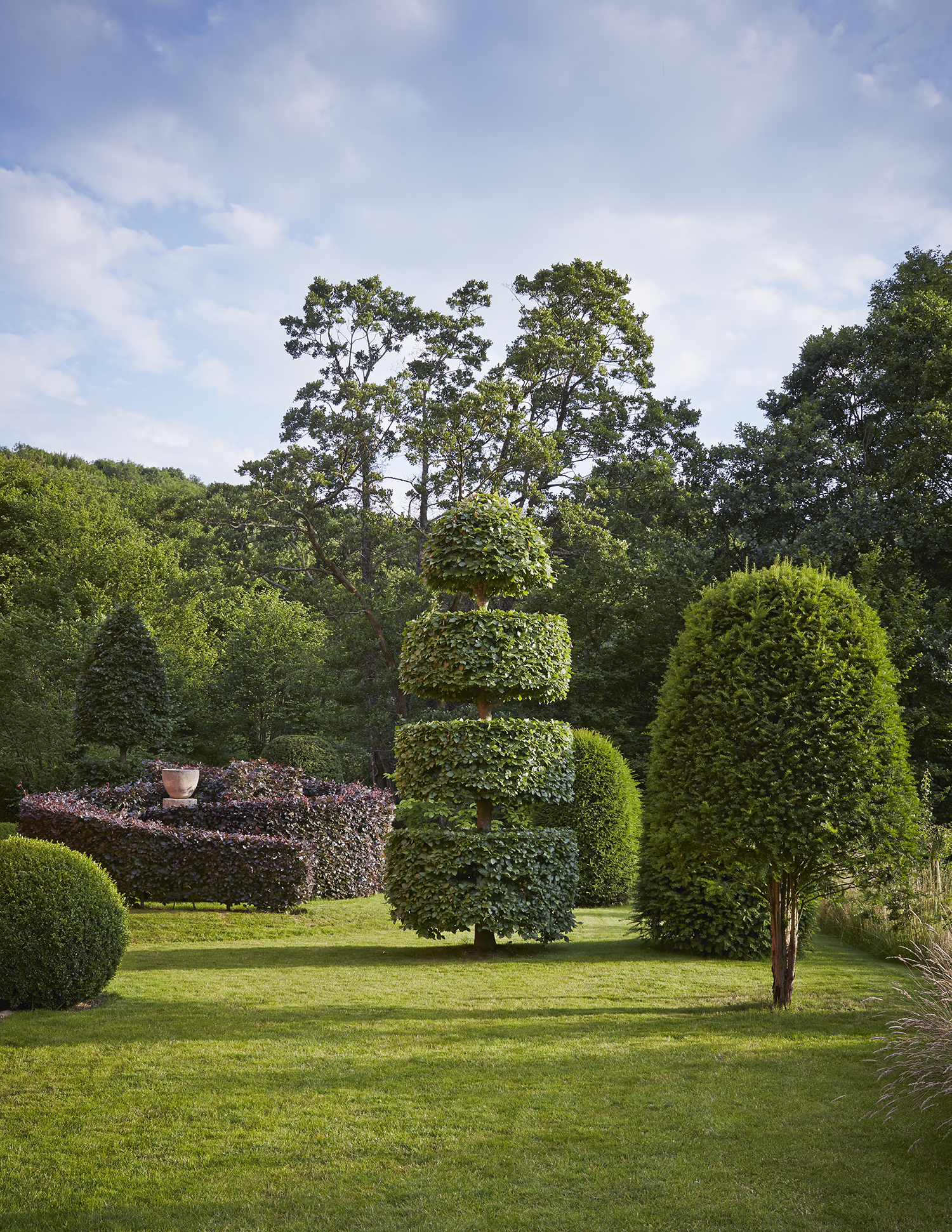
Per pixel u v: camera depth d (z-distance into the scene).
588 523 24.03
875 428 23.84
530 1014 6.11
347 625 28.55
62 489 41.00
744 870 6.50
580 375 27.19
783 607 6.50
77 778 18.33
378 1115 4.13
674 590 21.44
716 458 25.27
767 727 6.19
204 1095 4.37
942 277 24.19
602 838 13.35
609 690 22.11
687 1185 3.42
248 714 29.41
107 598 32.28
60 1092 4.40
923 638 17.31
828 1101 4.32
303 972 7.62
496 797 9.22
